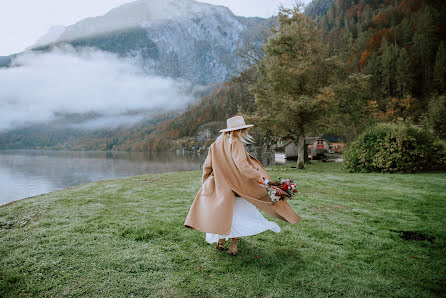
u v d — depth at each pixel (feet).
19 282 7.61
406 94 180.55
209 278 7.84
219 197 8.97
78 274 8.03
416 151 33.53
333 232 12.12
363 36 257.34
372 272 8.41
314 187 24.26
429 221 13.78
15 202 19.22
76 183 91.97
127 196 20.76
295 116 49.37
